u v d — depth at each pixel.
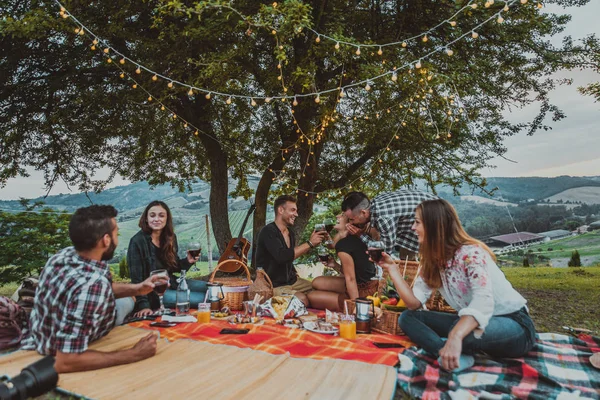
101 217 2.46
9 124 8.00
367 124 7.48
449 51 3.70
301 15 4.19
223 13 4.96
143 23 6.77
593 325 4.97
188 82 5.97
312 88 5.87
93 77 7.38
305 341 3.03
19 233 8.37
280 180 8.54
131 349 2.56
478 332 2.36
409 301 2.88
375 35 6.44
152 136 9.09
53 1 5.74
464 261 2.52
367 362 2.56
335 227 4.64
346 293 4.28
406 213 3.99
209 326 3.42
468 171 8.52
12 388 1.92
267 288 4.30
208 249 9.98
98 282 2.35
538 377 2.31
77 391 2.08
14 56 6.74
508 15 5.89
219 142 8.55
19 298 3.36
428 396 2.17
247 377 2.30
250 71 6.79
